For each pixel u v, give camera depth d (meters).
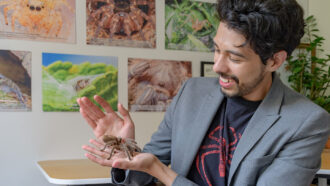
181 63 3.21
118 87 2.99
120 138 0.98
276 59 0.96
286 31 0.89
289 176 0.92
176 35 3.21
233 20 0.85
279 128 0.97
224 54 0.92
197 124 1.08
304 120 0.96
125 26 3.03
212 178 1.05
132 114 3.03
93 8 2.93
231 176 0.98
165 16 3.17
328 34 3.78
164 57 3.16
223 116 1.09
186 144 1.08
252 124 1.00
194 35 3.28
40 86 2.76
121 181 1.07
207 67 3.29
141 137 3.05
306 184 0.94
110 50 2.98
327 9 3.80
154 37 3.13
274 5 0.86
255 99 1.03
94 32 2.93
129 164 0.92
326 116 0.99
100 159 0.95
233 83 0.94
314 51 3.65
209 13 3.34
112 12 2.99
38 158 2.74
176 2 3.22
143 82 3.08
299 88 3.45
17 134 2.68
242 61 0.90
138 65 3.06
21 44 2.71
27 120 2.71
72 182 1.74
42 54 2.77
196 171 1.08
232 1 0.87
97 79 2.93
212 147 1.07
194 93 1.16
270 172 0.94
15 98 2.68
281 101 1.02
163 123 1.22
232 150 1.04
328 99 3.17
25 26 2.73
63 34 2.83
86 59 2.90
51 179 1.80
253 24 0.84
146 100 3.08
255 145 0.98
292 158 0.94
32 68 2.74
